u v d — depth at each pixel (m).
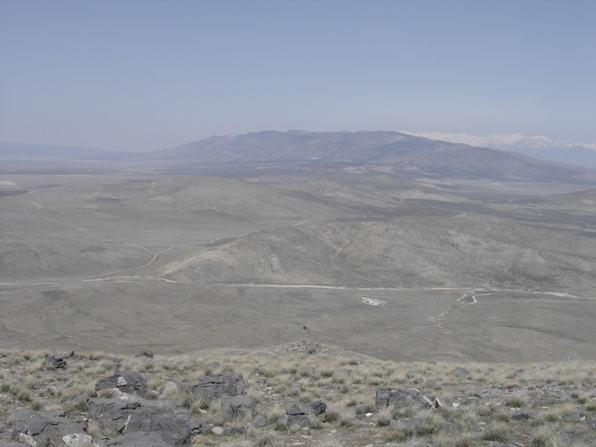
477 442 15.02
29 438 14.37
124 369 27.94
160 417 15.65
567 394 21.75
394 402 19.52
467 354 72.88
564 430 15.62
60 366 27.80
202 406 19.55
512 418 17.73
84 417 17.22
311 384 25.52
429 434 16.16
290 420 17.66
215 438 16.08
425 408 18.75
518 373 30.22
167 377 25.34
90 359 31.78
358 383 26.52
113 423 16.06
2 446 13.15
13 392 21.17
